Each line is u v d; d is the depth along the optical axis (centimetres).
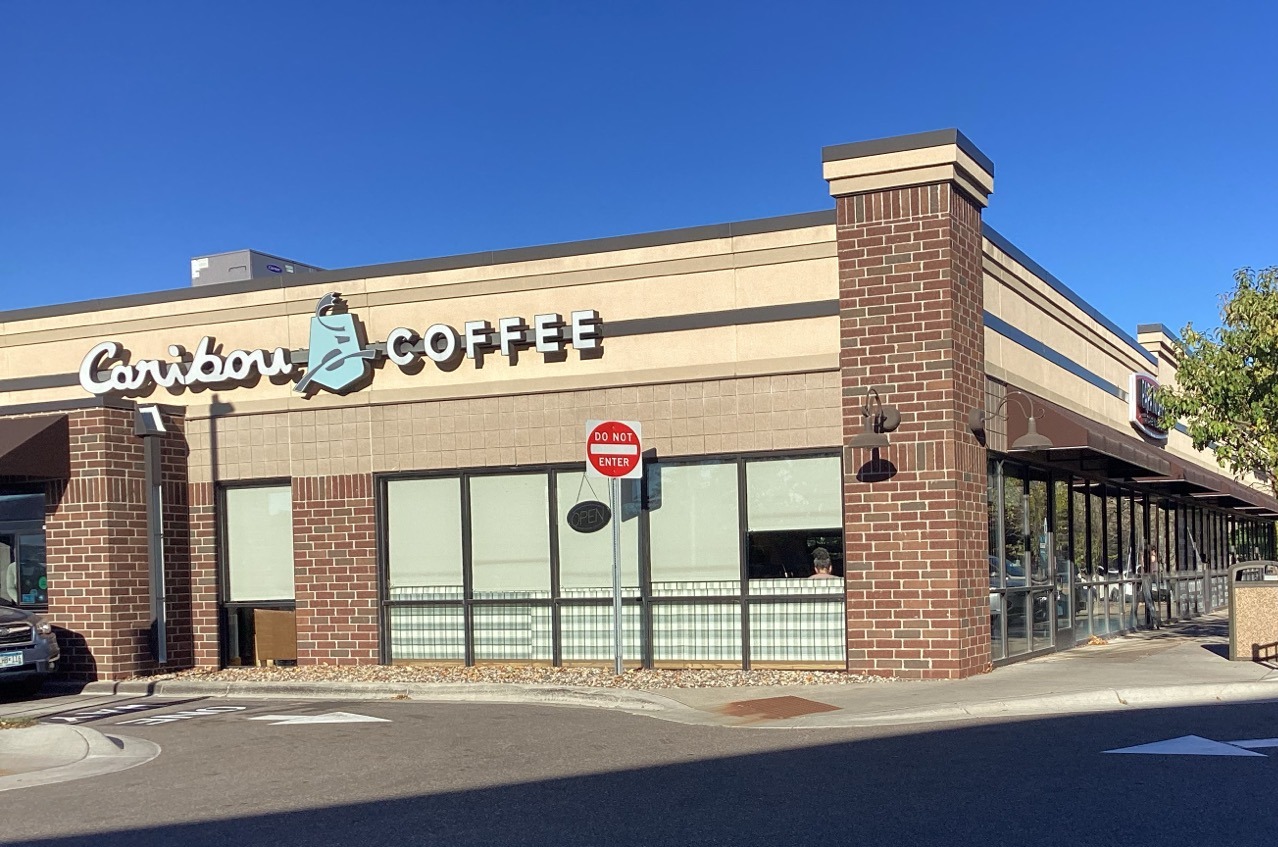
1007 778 800
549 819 737
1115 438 1548
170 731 1171
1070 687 1174
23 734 1101
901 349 1303
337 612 1565
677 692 1252
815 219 1370
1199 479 1927
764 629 1394
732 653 1407
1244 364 1622
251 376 1620
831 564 1368
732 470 1408
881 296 1315
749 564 1399
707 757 923
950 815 707
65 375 1730
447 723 1152
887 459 1304
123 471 1577
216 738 1112
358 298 1570
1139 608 2148
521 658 1497
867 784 798
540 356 1488
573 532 1480
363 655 1551
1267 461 1639
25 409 1606
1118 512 2062
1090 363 1981
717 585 1412
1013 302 1548
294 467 1591
